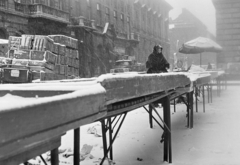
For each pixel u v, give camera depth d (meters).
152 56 7.63
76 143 2.96
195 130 6.86
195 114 9.30
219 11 25.38
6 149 1.26
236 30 25.05
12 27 20.75
